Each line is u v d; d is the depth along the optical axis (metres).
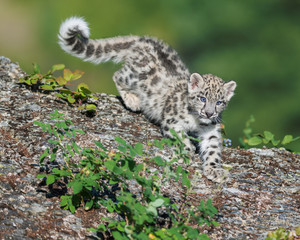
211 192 10.85
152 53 14.44
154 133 13.07
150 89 13.97
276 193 11.12
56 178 9.20
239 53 37.84
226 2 39.47
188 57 38.47
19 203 9.02
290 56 37.84
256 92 36.59
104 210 9.37
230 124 34.88
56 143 9.19
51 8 35.75
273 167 12.31
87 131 11.95
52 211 9.05
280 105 35.97
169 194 10.34
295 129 35.62
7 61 14.47
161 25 37.47
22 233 8.43
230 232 9.56
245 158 12.73
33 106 12.40
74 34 14.44
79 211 9.23
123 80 14.37
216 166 11.95
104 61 14.99
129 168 8.45
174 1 38.66
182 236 8.07
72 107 13.01
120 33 35.62
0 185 9.28
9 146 10.45
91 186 9.45
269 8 39.38
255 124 35.16
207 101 12.87
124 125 13.03
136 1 37.25
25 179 9.59
